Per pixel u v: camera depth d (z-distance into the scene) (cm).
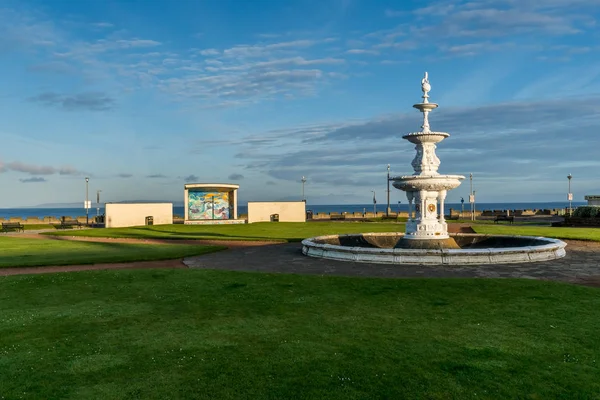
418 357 821
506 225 4294
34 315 1113
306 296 1289
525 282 1426
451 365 787
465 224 4362
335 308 1162
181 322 1052
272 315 1102
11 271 1853
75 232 3872
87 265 2006
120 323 1048
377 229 4034
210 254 2392
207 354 844
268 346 882
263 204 5234
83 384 726
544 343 892
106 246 2823
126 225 4656
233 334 960
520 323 1019
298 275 1594
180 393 693
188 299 1270
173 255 2252
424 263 1942
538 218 6225
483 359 812
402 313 1110
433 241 2309
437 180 2269
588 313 1095
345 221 5684
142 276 1588
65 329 1004
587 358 821
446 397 680
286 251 2491
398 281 1463
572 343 893
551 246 2092
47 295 1330
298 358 819
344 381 727
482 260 1945
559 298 1235
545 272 1736
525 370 769
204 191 4941
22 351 868
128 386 717
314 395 684
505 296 1260
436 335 941
